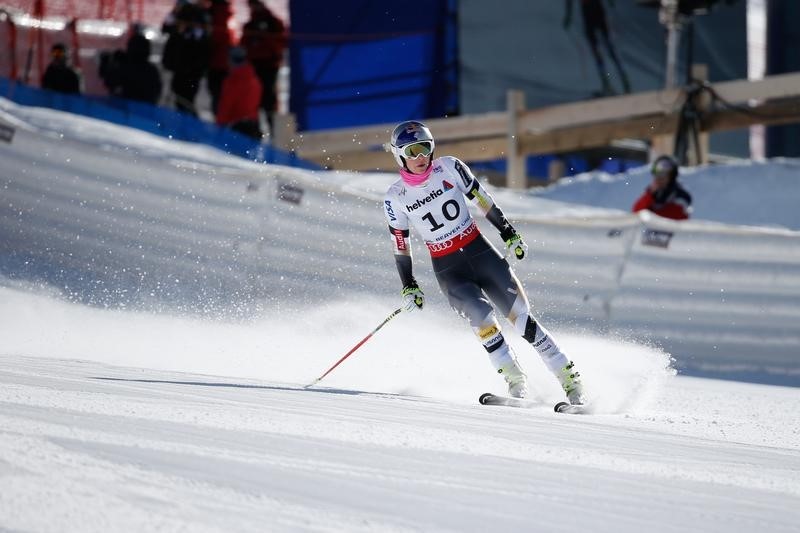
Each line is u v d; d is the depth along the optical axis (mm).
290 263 32125
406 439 11094
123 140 38438
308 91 57312
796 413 20688
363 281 31875
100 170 32531
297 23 57344
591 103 48500
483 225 32344
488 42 53906
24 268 31453
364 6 56000
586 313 31766
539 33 55125
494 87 54188
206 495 7355
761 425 17734
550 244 32188
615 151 60188
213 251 32250
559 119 49031
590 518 8070
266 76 48969
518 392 19609
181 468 8117
